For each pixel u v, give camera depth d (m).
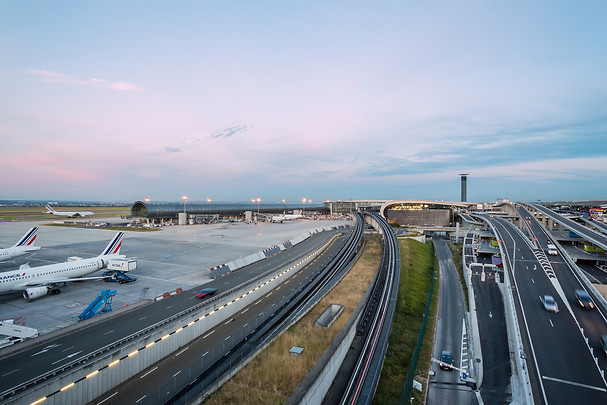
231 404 33.62
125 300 58.53
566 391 38.16
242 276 77.31
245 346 46.59
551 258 102.44
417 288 86.69
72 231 157.38
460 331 63.31
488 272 100.25
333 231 187.00
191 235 151.12
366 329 58.56
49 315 50.97
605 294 82.31
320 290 72.56
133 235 147.00
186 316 47.47
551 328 54.47
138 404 33.34
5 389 30.75
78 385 32.97
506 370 49.41
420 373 49.00
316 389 36.31
